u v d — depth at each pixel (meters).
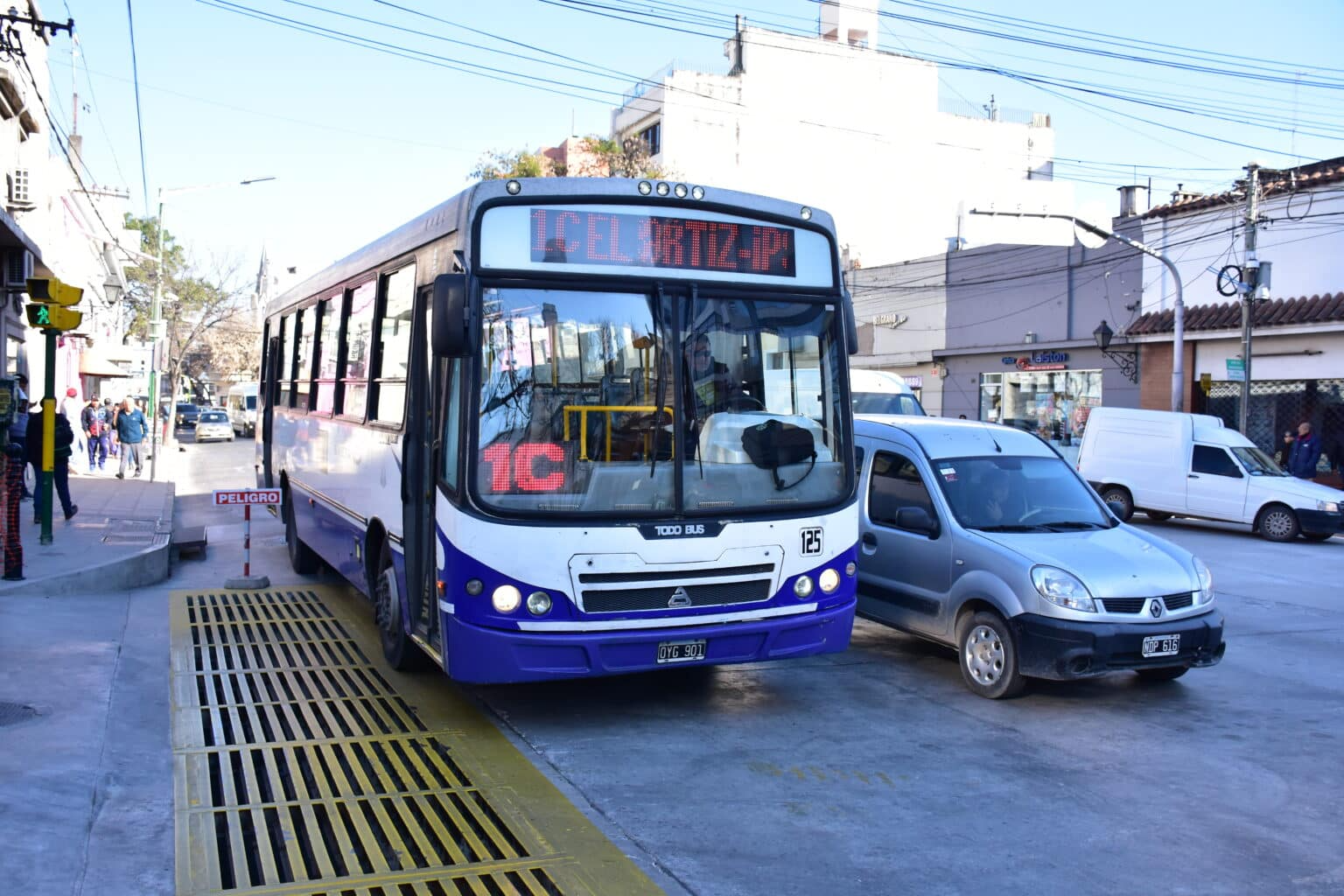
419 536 7.15
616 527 6.23
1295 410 24.06
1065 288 30.06
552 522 6.16
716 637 6.46
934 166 50.69
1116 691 7.97
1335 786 6.02
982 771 6.14
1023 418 31.58
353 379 9.12
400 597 7.62
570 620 6.18
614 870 4.71
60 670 7.37
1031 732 6.91
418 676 7.85
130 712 6.62
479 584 6.11
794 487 6.81
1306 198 23.92
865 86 49.34
